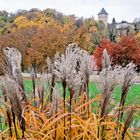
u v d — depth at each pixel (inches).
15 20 3496.6
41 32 2326.5
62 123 98.2
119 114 97.3
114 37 3791.8
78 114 101.9
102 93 93.1
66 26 3270.2
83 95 106.3
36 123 101.3
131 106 97.9
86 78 107.4
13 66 99.4
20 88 92.9
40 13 3641.7
